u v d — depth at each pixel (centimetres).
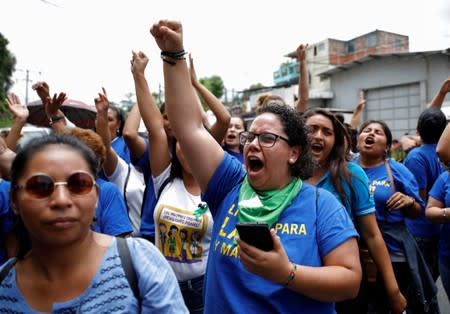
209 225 258
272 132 175
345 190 249
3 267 133
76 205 121
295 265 144
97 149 237
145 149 348
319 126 261
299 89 407
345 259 158
